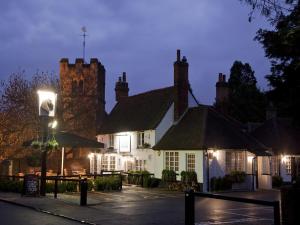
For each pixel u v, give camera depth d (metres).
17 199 21.14
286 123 38.59
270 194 27.42
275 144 35.41
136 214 16.73
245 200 9.61
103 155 39.75
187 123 33.56
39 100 22.75
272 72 9.43
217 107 39.59
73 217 15.79
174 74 35.66
